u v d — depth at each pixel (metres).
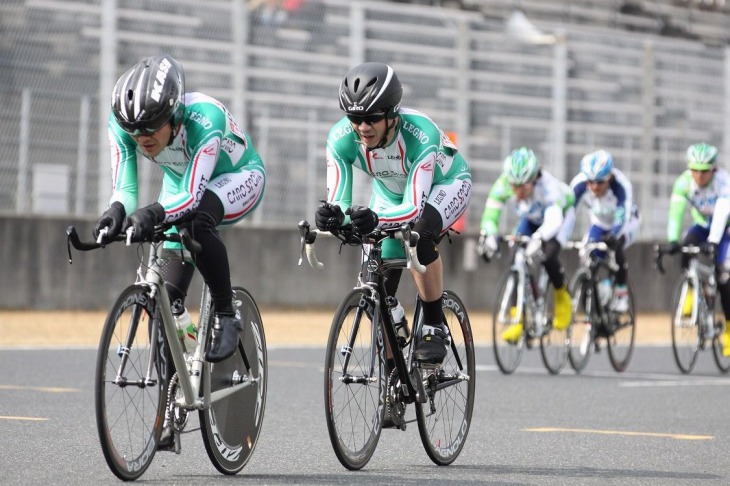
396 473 15.58
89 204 46.94
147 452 14.03
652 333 48.59
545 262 32.06
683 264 33.88
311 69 50.97
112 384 13.37
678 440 19.44
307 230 15.06
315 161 51.41
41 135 45.62
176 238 14.05
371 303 15.57
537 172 31.86
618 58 58.31
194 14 48.34
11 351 33.16
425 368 16.38
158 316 14.09
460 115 53.84
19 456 15.97
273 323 45.25
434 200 17.02
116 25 46.81
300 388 26.36
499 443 18.89
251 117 49.53
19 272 46.28
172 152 14.82
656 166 59.25
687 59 60.59
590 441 19.17
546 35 56.25
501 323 31.36
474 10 61.78
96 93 46.56
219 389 14.92
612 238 33.47
